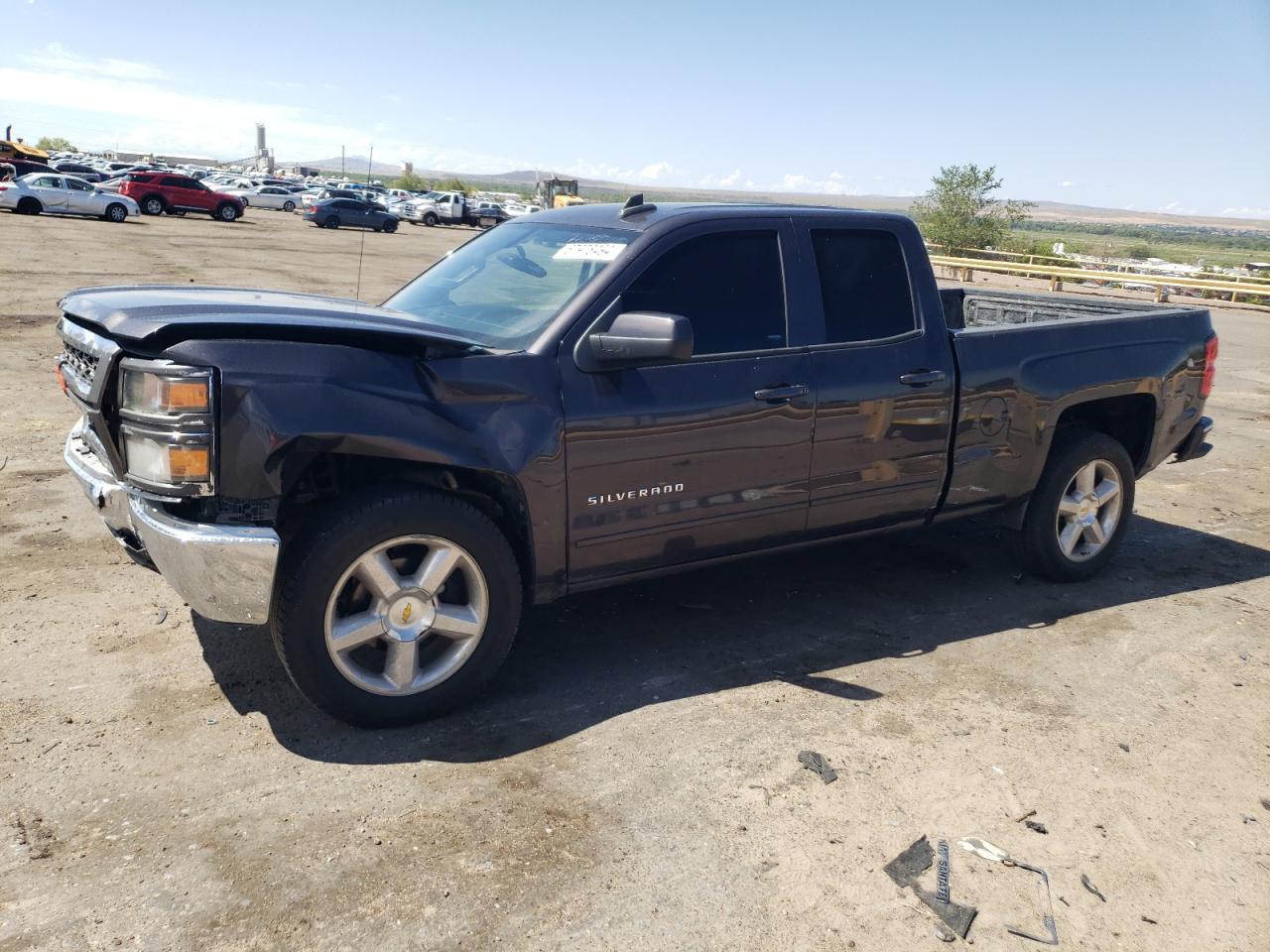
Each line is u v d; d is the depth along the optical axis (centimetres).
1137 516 657
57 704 340
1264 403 1153
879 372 417
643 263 371
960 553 554
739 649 416
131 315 305
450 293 416
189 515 316
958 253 4656
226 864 264
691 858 276
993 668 408
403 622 330
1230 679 409
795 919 254
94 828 276
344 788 301
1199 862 287
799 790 311
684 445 371
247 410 293
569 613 447
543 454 341
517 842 279
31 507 545
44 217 3375
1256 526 646
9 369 932
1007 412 459
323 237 3647
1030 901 266
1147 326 517
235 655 383
